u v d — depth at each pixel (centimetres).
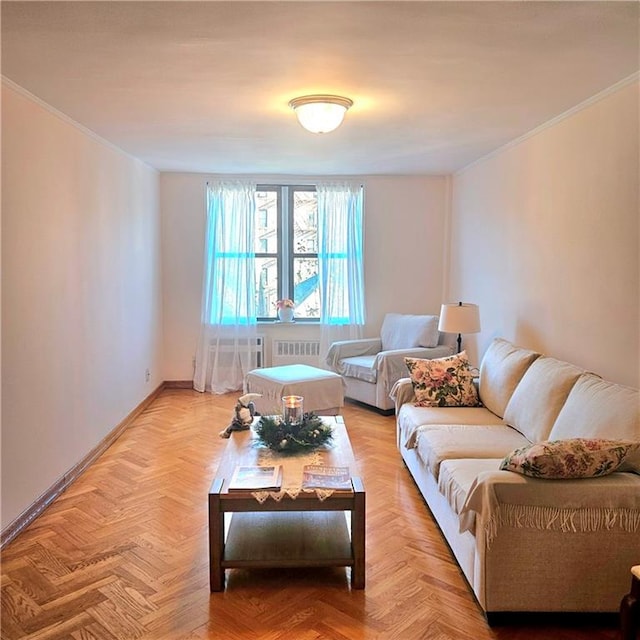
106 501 319
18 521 279
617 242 292
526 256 404
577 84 284
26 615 216
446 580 242
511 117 350
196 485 343
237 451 278
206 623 213
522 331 411
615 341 295
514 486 204
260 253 610
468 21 205
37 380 299
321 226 594
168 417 497
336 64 252
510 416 320
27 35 216
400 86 286
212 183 582
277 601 227
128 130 379
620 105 285
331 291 598
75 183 353
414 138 413
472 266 528
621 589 209
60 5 190
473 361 521
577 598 210
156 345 575
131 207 482
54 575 244
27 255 287
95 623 212
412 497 327
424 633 208
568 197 341
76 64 248
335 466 258
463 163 524
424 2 189
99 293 398
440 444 290
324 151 464
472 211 528
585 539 206
